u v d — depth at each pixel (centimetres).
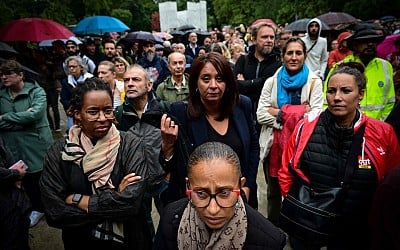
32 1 816
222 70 229
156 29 4166
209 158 137
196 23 2809
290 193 240
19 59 748
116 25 1088
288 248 347
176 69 465
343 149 227
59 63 781
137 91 313
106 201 200
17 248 260
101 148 207
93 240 214
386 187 177
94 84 205
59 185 205
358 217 224
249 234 150
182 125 239
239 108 251
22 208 273
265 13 3797
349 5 2236
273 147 331
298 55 322
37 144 396
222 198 136
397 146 229
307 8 2767
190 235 146
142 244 226
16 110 383
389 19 1759
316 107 317
